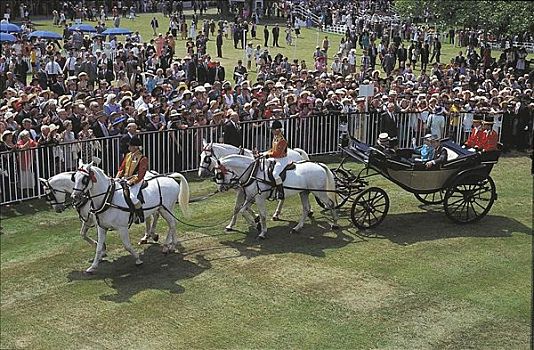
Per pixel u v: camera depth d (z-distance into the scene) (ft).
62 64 102.01
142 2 203.21
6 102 63.00
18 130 55.98
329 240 49.21
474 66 114.42
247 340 35.65
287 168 49.08
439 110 73.00
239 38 143.54
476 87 101.14
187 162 62.44
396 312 38.91
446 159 51.78
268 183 48.47
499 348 35.27
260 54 120.47
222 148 49.21
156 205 44.80
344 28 166.91
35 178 54.34
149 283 41.91
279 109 66.03
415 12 139.74
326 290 41.37
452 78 101.50
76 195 41.42
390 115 71.36
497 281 43.09
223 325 37.14
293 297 40.42
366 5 187.93
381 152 50.75
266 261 45.34
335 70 116.67
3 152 51.98
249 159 48.60
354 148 54.24
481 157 52.34
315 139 69.05
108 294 40.42
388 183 62.95
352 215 50.98
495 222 53.88
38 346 34.91
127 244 43.57
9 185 52.75
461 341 35.96
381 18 163.53
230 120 61.87
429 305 39.78
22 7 175.94
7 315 37.93
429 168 51.29
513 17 119.44
